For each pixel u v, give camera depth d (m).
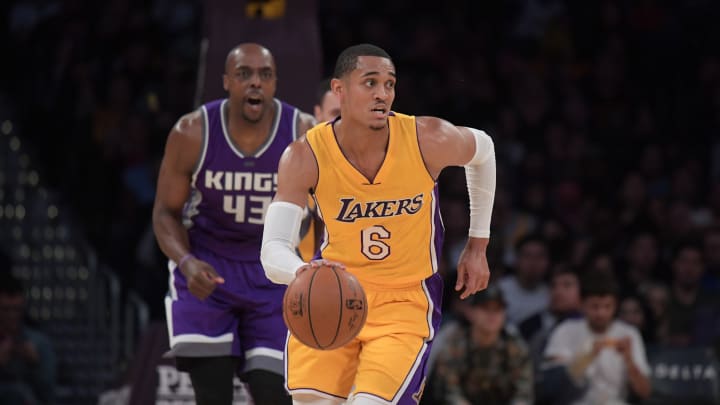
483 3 37.47
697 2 38.50
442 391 21.69
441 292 13.33
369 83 12.08
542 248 25.91
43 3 35.12
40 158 32.28
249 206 15.21
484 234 13.63
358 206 12.42
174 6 35.28
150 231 27.83
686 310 25.89
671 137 36.16
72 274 28.86
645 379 22.42
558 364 22.50
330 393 12.84
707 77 37.00
